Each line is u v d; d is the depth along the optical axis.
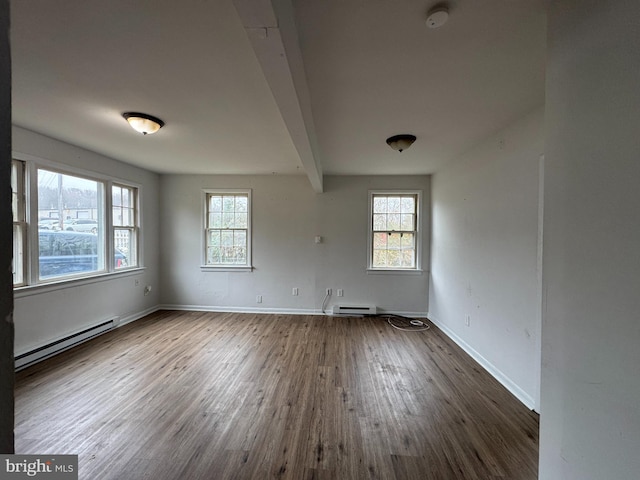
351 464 1.67
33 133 2.88
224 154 3.64
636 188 0.92
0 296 0.42
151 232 4.76
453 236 3.73
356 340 3.65
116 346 3.38
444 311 4.04
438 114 2.34
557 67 1.24
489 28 1.38
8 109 0.42
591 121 1.08
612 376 1.01
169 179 4.92
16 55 1.61
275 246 4.91
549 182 1.30
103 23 1.36
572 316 1.18
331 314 4.83
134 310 4.42
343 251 4.85
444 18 1.28
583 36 1.11
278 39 1.10
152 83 1.92
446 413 2.15
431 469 1.65
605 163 1.03
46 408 2.16
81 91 2.02
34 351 2.87
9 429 0.45
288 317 4.67
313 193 4.86
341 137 2.90
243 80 1.87
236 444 1.82
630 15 0.94
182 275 4.96
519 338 2.38
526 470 1.64
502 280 2.63
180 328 4.05
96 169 3.66
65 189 3.31
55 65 1.71
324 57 1.61
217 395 2.36
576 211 1.16
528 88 1.93
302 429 1.96
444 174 4.07
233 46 1.53
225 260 4.99
